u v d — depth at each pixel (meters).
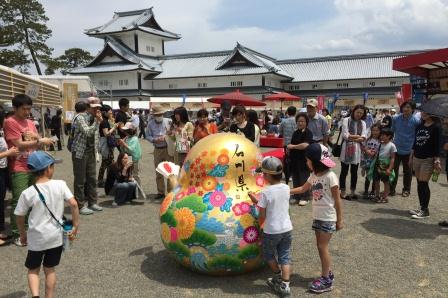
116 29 64.00
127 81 60.22
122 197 7.68
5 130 5.54
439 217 6.69
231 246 4.07
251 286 4.13
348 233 5.84
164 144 7.84
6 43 45.88
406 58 12.95
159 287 4.14
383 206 7.47
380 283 4.19
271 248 3.92
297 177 7.60
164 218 4.42
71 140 6.91
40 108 14.73
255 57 57.97
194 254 4.16
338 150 8.13
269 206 3.92
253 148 4.54
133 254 5.10
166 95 60.38
